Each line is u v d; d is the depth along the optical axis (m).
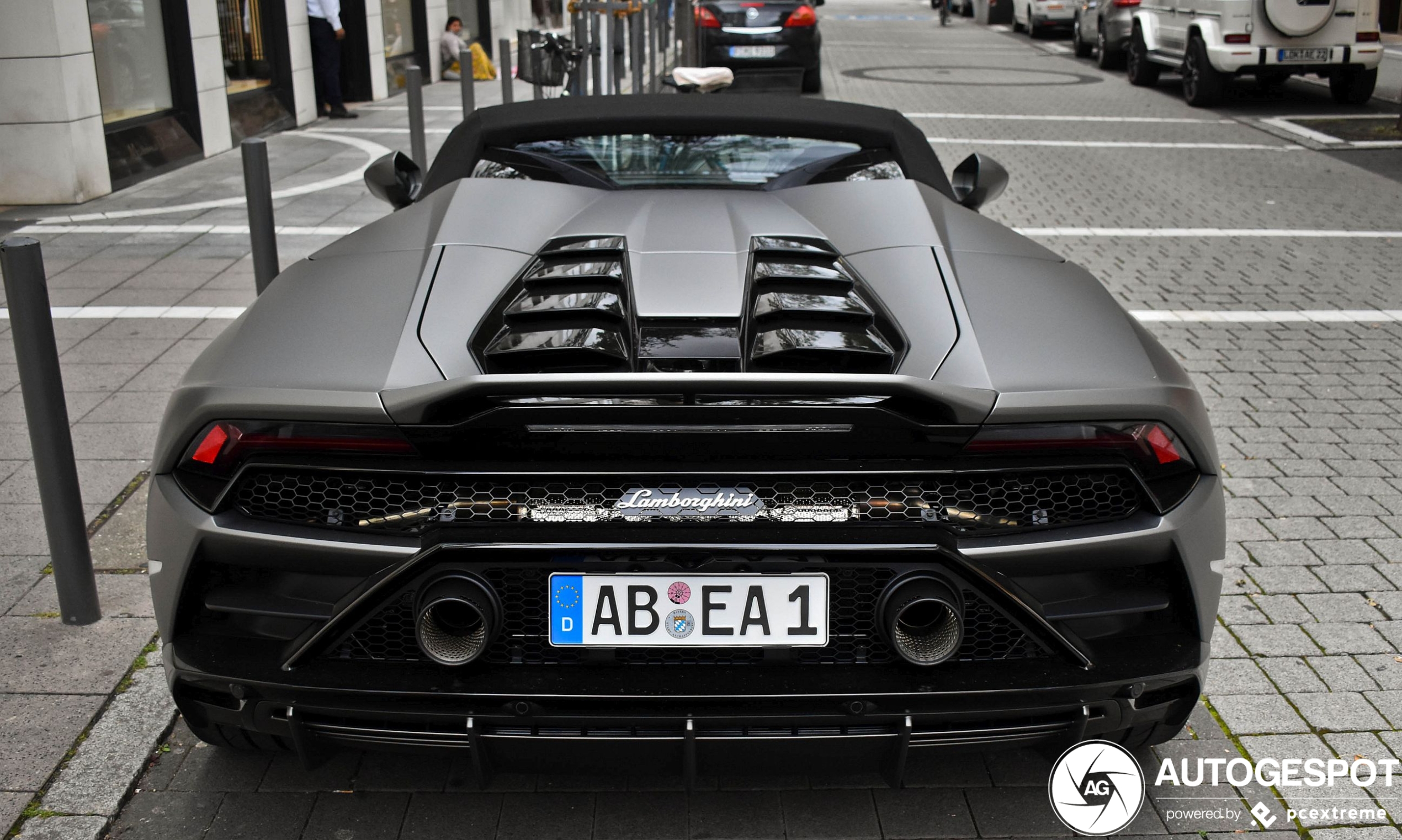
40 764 2.54
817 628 2.05
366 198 8.68
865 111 3.43
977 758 2.61
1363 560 3.56
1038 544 2.02
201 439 2.07
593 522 2.01
